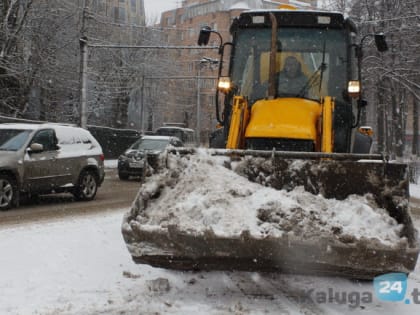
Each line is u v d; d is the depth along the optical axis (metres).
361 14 28.23
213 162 5.63
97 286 5.89
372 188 5.26
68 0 31.47
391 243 4.62
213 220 5.03
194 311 5.09
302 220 4.95
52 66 29.22
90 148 14.03
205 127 60.22
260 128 6.59
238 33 8.19
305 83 7.76
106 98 38.16
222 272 6.65
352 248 4.65
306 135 6.43
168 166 5.63
